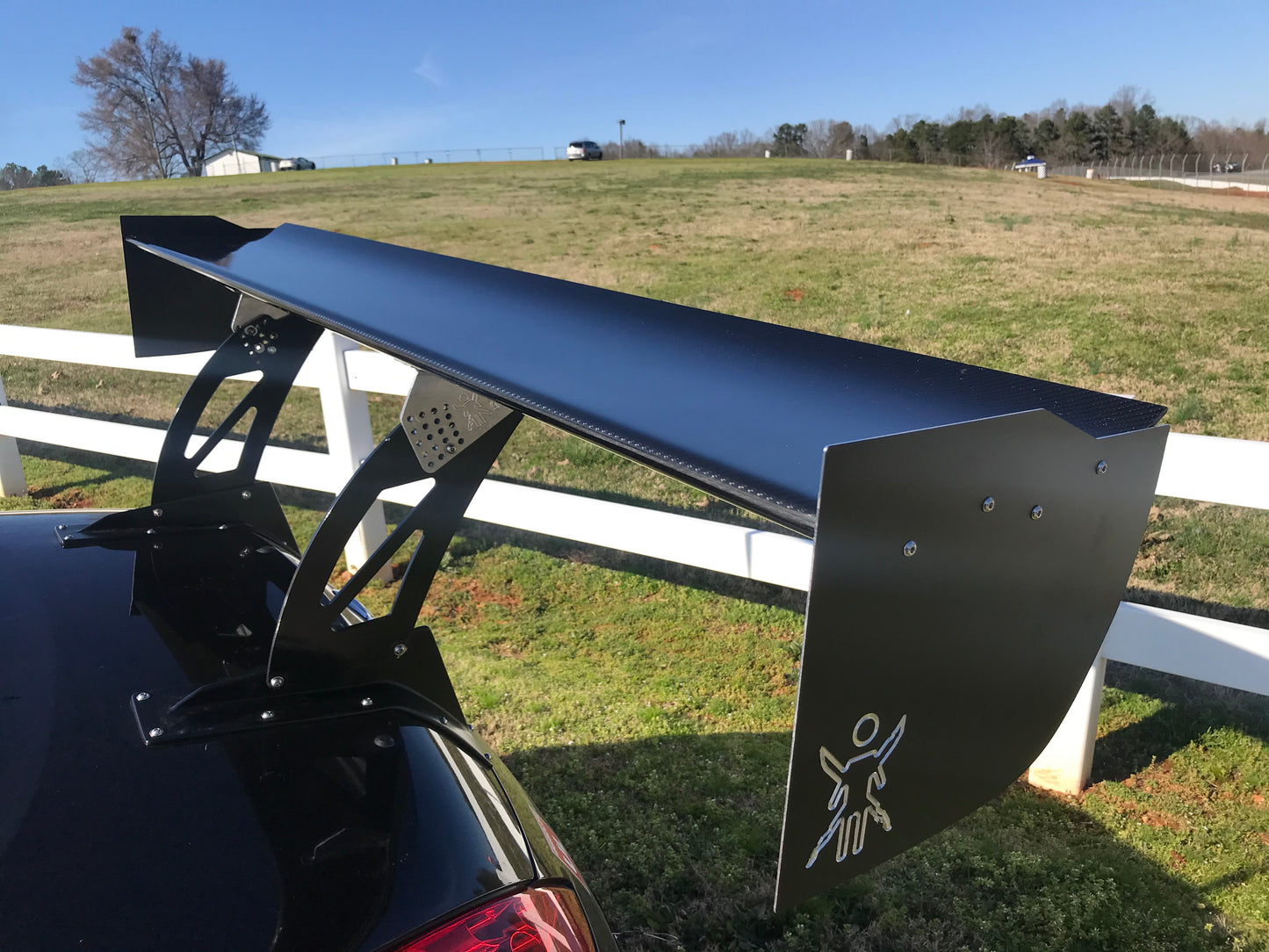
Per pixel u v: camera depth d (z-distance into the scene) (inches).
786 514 30.2
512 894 49.3
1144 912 92.7
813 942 89.1
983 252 514.9
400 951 44.2
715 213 796.6
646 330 52.1
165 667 61.8
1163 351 295.6
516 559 187.2
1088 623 38.4
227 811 49.8
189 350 92.4
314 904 45.1
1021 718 37.2
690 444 37.1
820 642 28.9
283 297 61.4
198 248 82.0
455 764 58.9
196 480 86.8
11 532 81.0
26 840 46.6
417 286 64.9
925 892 95.4
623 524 137.7
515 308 58.0
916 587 31.2
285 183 1509.6
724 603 166.4
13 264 663.8
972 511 32.1
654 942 88.7
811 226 675.4
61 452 267.9
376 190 1243.2
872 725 31.6
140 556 77.9
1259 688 98.9
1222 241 548.1
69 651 62.7
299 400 311.6
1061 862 99.3
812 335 47.8
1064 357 296.4
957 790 35.6
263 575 77.5
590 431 38.2
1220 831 104.8
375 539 173.9
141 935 42.1
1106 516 37.4
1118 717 128.8
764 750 120.3
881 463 28.8
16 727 54.5
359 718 59.4
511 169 1756.9
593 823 105.8
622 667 144.7
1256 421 226.7
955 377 42.8
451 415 59.8
